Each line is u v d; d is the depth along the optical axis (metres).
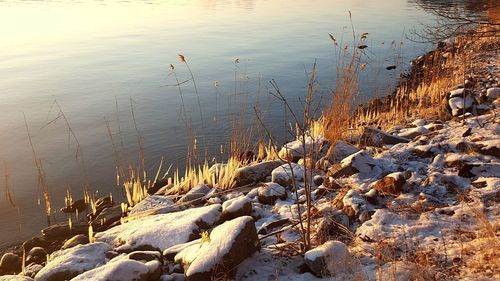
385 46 23.42
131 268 4.05
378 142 7.65
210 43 26.52
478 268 3.66
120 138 11.76
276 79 17.53
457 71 12.69
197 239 4.97
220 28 32.66
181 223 5.30
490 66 12.95
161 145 11.15
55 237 6.86
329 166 6.94
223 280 3.93
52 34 30.67
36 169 9.94
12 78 18.55
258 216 5.69
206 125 12.41
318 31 29.77
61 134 12.14
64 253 5.39
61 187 9.07
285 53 22.81
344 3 49.47
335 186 6.02
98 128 12.59
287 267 4.18
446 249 4.08
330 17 37.00
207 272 3.92
